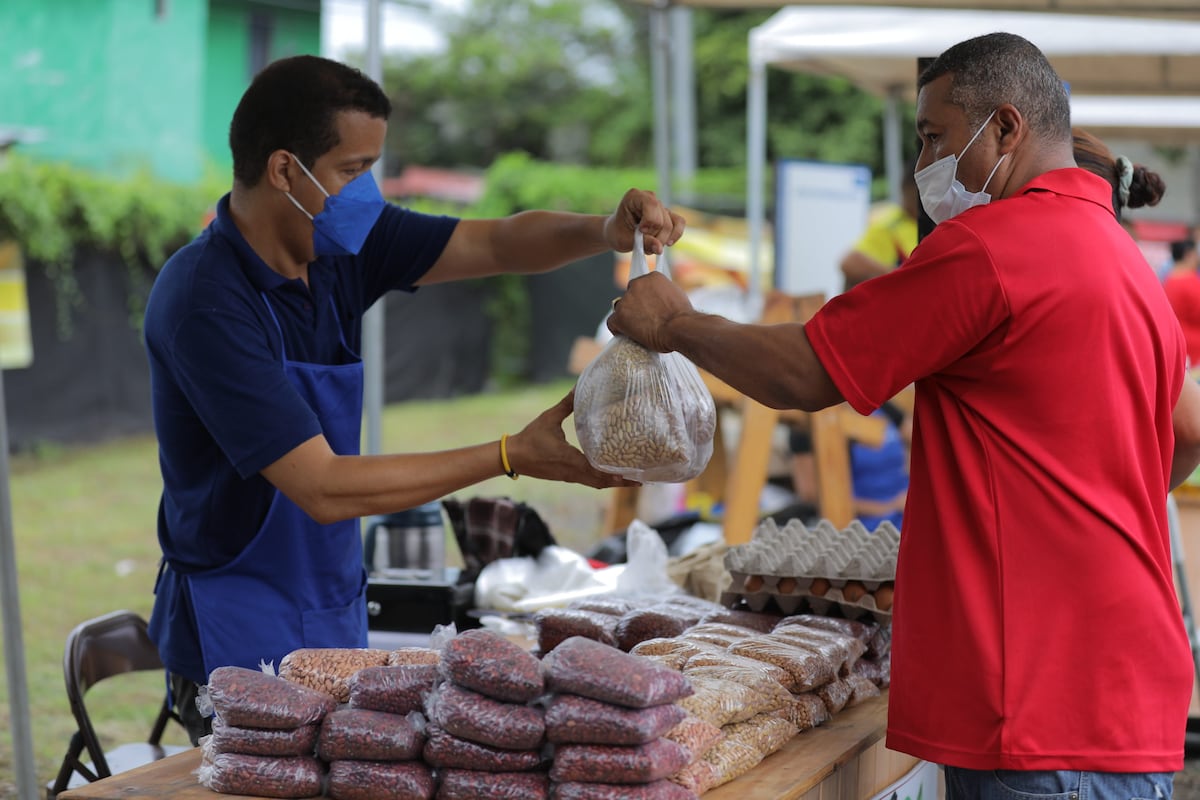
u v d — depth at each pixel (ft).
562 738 6.20
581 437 7.44
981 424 6.64
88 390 42.55
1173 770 6.50
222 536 8.27
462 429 48.93
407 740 6.39
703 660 7.74
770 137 81.71
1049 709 6.34
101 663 10.44
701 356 7.20
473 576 11.79
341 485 7.43
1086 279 6.47
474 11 98.78
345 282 9.12
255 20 64.08
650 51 96.53
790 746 7.55
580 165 96.48
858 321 6.66
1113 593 6.38
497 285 61.98
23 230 39.52
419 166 97.25
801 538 9.89
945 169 7.12
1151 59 22.39
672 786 6.27
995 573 6.51
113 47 51.21
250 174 7.90
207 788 6.63
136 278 43.65
